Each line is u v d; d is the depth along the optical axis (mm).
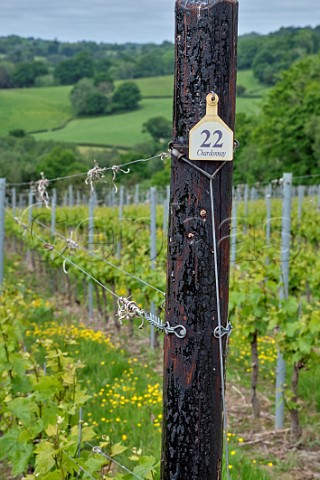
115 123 73688
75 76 97188
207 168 2471
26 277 16516
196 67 2439
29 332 9789
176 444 2604
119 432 6055
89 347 8875
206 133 2449
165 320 2590
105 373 7867
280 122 41281
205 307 2518
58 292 14203
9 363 4961
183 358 2551
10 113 76938
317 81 42875
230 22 2438
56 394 4434
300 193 14047
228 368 8250
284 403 6344
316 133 38469
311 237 14078
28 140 58562
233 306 7012
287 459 5723
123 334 10336
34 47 148250
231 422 6633
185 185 2486
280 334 6184
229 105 2469
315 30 97438
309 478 5418
